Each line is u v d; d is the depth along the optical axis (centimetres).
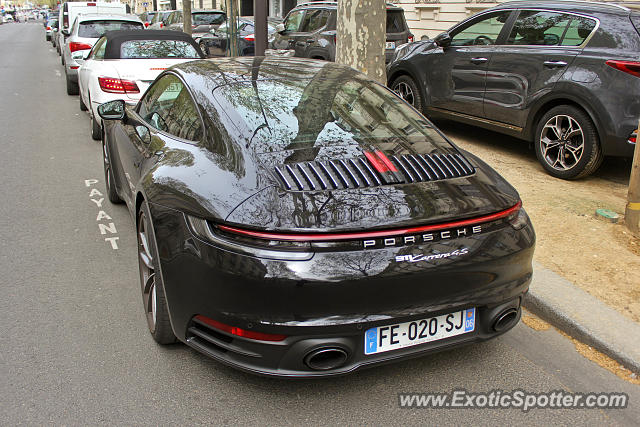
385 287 235
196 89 332
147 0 5169
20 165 682
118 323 334
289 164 265
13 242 451
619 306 351
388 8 1115
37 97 1188
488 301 261
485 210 262
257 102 312
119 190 465
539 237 447
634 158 445
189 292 253
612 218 472
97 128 789
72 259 421
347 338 237
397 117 336
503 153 701
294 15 1230
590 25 570
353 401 272
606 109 533
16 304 353
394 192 255
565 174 588
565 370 302
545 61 594
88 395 270
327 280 227
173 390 275
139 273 363
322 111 317
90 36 1152
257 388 279
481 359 310
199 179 270
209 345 261
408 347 251
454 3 1448
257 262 229
